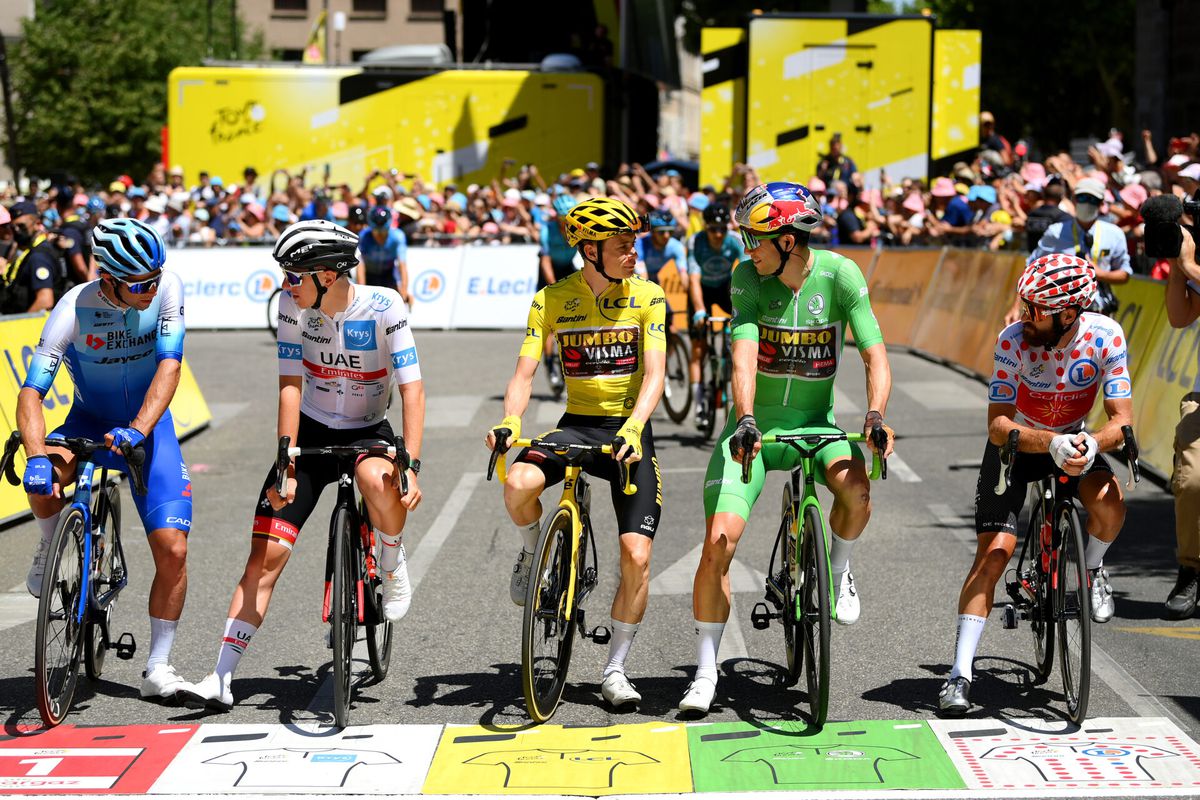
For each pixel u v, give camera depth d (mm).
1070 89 78250
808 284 11281
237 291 45125
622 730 10766
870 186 43594
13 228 24234
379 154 49562
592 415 11477
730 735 10617
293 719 11055
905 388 29125
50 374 11328
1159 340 20641
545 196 44656
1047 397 11312
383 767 10000
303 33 122000
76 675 11273
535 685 10781
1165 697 11320
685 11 93875
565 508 10891
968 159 44438
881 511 18531
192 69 49562
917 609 14039
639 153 52281
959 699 10852
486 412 27594
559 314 11422
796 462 11414
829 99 43438
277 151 49594
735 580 15406
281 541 11242
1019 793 9438
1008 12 74250
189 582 15539
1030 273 10875
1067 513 10805
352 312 11141
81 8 77562
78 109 76562
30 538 17875
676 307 39188
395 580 11758
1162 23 50250
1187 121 49375
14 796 9516
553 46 52594
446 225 45562
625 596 11258
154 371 11734
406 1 120688
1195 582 13586
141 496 11523
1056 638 11539
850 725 10789
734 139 44656
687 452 23016
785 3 88438
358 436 11523
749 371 11109
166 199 46688
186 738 10617
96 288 11430
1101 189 20953
